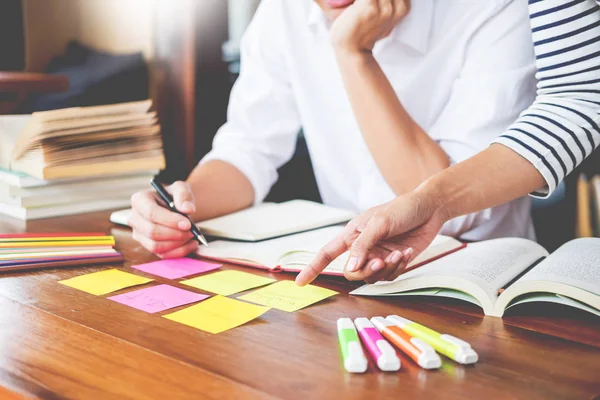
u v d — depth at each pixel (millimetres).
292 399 558
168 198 1080
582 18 959
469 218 1246
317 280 926
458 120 1276
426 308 812
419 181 1178
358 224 868
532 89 1271
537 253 994
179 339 691
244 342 686
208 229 1133
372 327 698
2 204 1345
